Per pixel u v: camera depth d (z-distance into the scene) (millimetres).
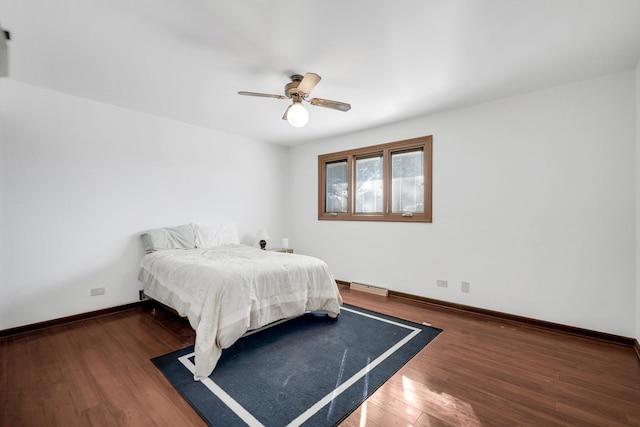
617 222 2570
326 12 1787
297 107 2553
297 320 3117
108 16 1814
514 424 1568
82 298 3137
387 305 3629
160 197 3773
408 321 3074
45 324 2889
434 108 3439
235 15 1812
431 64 2432
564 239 2812
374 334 2746
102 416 1620
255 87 2875
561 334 2752
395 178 4102
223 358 2283
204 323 2145
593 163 2668
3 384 1913
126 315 3242
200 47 2172
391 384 1940
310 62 2391
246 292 2389
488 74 2598
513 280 3094
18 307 2768
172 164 3891
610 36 2035
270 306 2605
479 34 2018
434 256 3664
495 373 2072
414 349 2434
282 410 1684
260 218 4996
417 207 3887
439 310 3438
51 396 1790
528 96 2986
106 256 3312
